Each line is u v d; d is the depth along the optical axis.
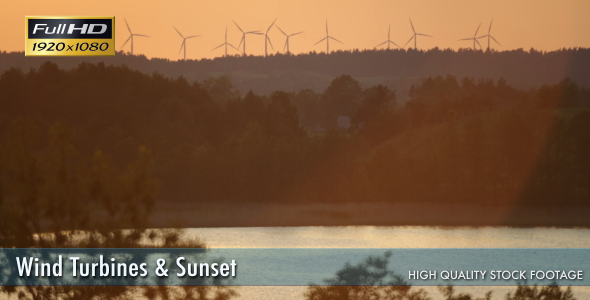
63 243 51.81
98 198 52.88
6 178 53.47
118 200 53.09
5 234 51.66
